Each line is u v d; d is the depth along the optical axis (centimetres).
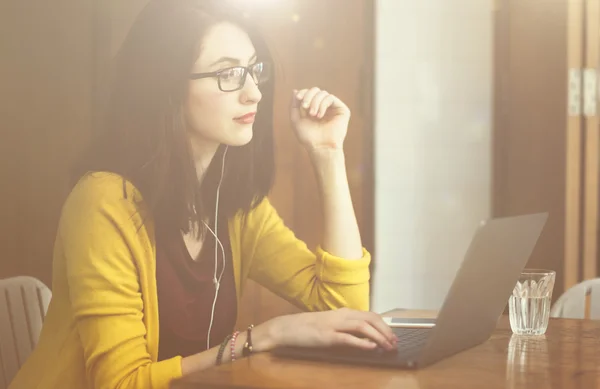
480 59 303
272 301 284
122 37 248
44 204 244
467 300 101
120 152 132
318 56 290
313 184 290
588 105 264
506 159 292
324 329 107
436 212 310
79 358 123
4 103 239
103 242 118
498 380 92
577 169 265
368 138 296
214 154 144
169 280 131
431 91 307
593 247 265
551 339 120
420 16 304
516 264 115
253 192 150
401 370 96
